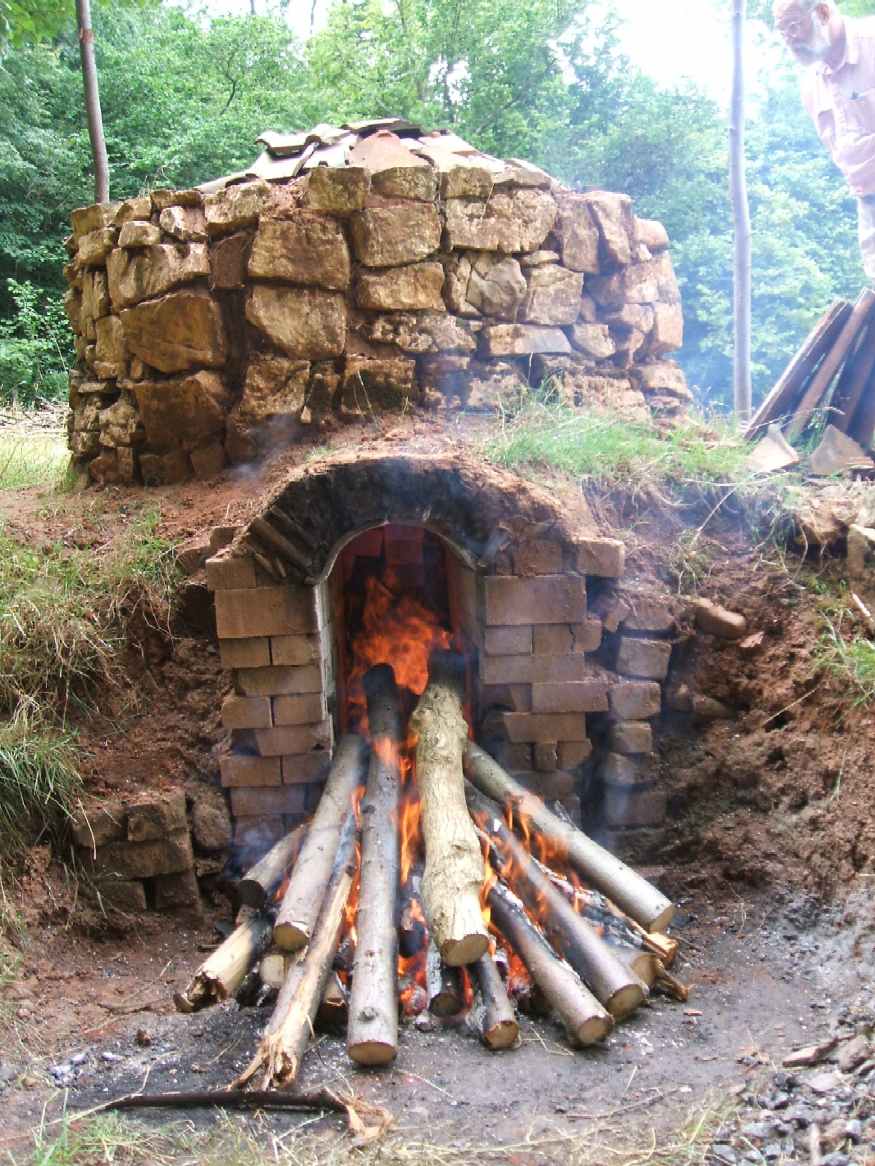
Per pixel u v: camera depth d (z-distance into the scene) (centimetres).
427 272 467
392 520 361
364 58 1370
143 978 341
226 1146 245
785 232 1184
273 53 1706
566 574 373
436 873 308
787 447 471
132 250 476
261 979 301
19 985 318
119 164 1457
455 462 361
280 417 466
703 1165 230
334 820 345
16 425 814
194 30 1694
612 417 468
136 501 479
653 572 407
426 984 304
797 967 314
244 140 1458
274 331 461
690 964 329
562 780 383
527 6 1232
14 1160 242
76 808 364
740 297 679
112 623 407
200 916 371
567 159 1193
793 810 356
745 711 393
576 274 496
